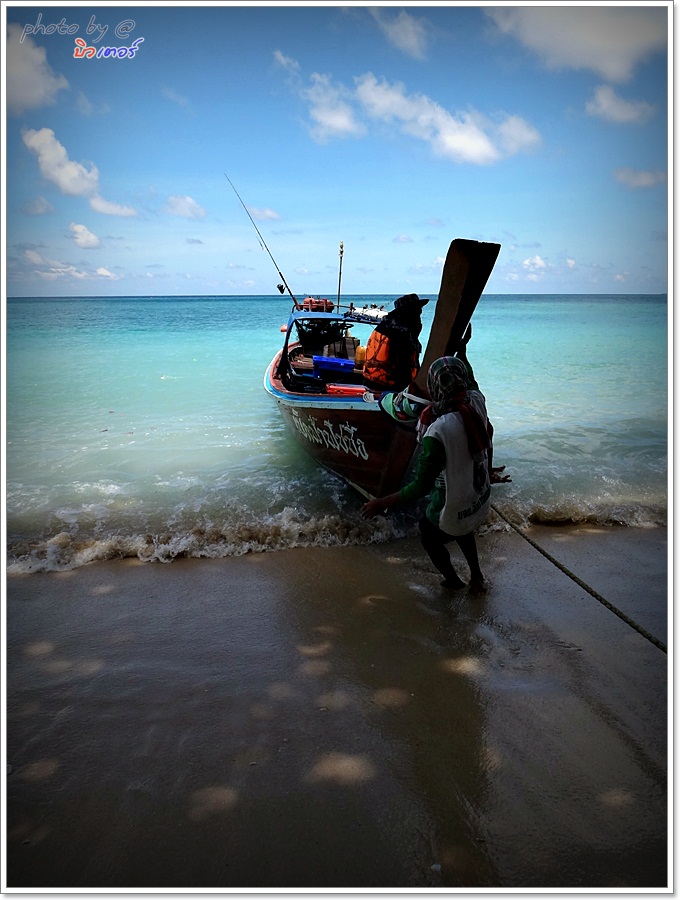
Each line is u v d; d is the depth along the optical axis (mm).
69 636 3812
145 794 2586
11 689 3299
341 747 2854
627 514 5668
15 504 5805
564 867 2238
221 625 3924
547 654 3574
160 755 2814
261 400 10539
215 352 17234
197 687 3301
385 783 2637
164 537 5082
